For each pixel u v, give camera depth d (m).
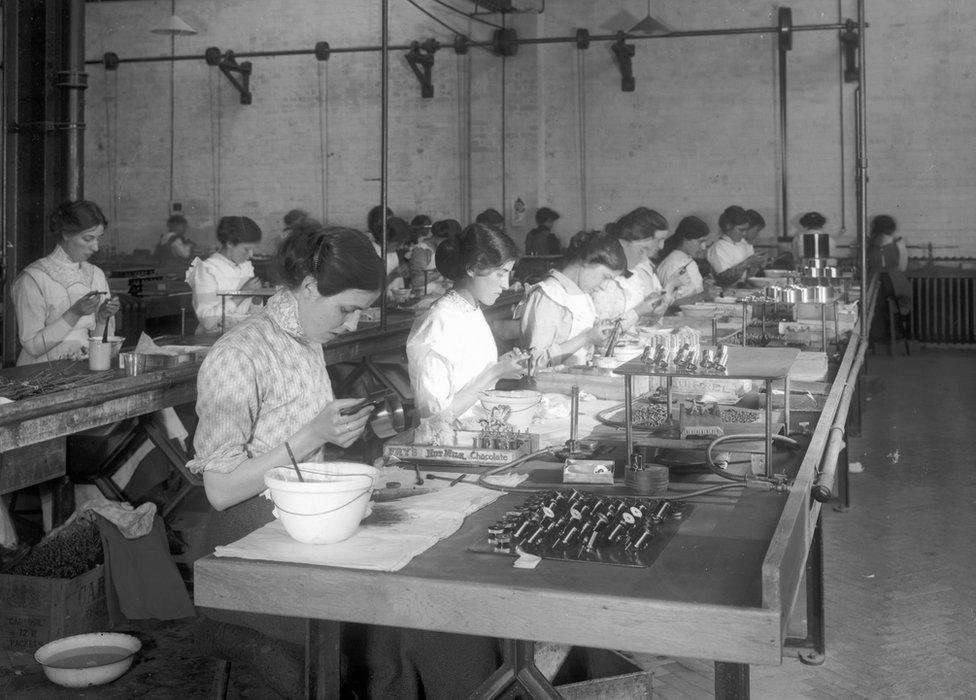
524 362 3.21
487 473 2.63
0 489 3.73
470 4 13.07
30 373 4.20
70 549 3.81
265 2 13.73
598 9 12.98
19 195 6.65
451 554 2.04
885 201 12.49
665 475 2.49
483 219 10.70
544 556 2.01
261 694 3.31
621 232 6.58
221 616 2.45
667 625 1.77
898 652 3.67
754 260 9.91
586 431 3.15
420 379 3.26
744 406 3.52
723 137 12.87
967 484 6.04
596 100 13.15
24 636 3.64
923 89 12.27
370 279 2.34
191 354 4.70
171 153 14.24
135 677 3.44
